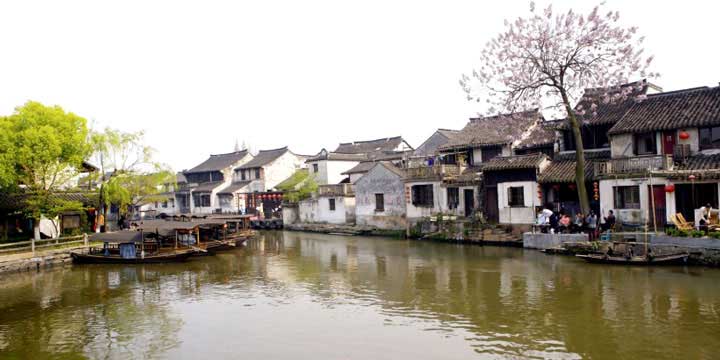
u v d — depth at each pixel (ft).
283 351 46.47
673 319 49.80
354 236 140.46
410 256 96.17
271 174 210.79
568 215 98.94
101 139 119.34
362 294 66.39
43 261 96.37
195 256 108.88
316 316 56.95
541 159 101.14
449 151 131.44
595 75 91.40
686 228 74.95
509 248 98.94
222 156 246.27
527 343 45.62
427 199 126.41
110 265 98.73
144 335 53.01
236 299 66.80
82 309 64.59
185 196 233.55
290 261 97.45
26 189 111.04
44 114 101.65
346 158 187.42
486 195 112.47
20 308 66.08
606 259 76.84
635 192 86.17
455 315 55.01
